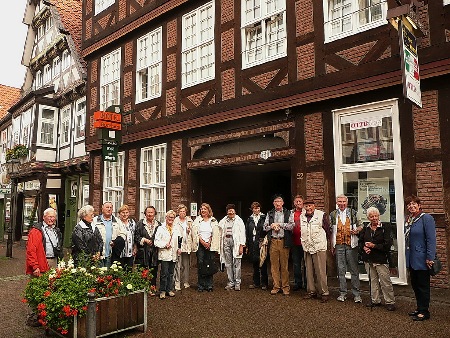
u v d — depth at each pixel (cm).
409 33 592
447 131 639
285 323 550
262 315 589
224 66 970
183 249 780
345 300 656
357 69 732
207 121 991
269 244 733
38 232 576
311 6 814
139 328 538
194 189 1046
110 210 682
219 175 1107
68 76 1700
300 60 820
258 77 894
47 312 485
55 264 604
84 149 1558
